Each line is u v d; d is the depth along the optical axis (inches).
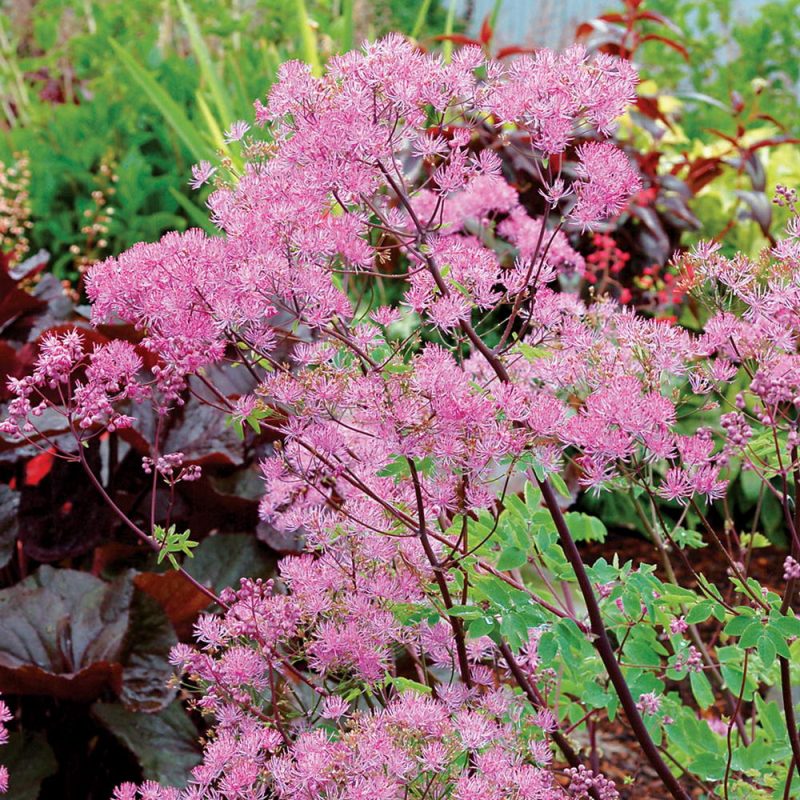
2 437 52.7
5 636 48.3
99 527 54.6
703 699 42.6
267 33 120.3
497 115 37.5
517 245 46.3
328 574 40.1
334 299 37.5
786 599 38.8
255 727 38.3
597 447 36.7
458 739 36.5
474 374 42.4
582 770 40.3
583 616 46.5
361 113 36.7
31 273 69.2
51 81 133.1
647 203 73.6
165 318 37.7
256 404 38.4
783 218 88.5
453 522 41.8
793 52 124.3
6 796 46.0
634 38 76.3
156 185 97.0
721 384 39.7
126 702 47.0
